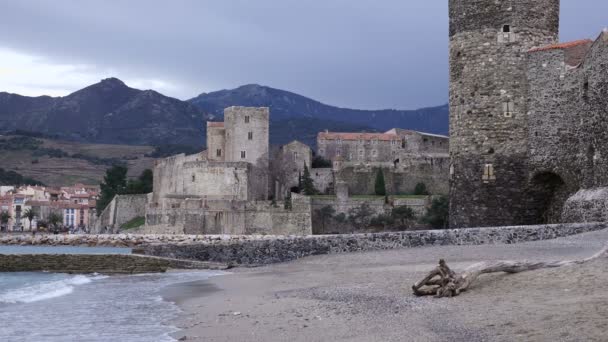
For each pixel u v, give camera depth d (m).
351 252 55.09
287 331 24.39
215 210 132.88
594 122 53.59
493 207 60.28
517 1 59.94
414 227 129.62
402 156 150.00
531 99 59.31
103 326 28.30
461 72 61.84
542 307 23.66
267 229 131.25
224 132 148.75
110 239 124.50
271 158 152.25
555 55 57.78
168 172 149.88
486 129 60.50
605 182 52.22
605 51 52.12
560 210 58.75
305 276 43.31
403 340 21.09
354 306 28.59
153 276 52.09
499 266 31.36
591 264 31.33
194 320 28.77
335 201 133.75
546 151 58.25
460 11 61.94
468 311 24.70
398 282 35.09
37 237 132.50
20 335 26.56
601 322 20.28
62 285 45.97
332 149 161.38
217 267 56.62
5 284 48.53
